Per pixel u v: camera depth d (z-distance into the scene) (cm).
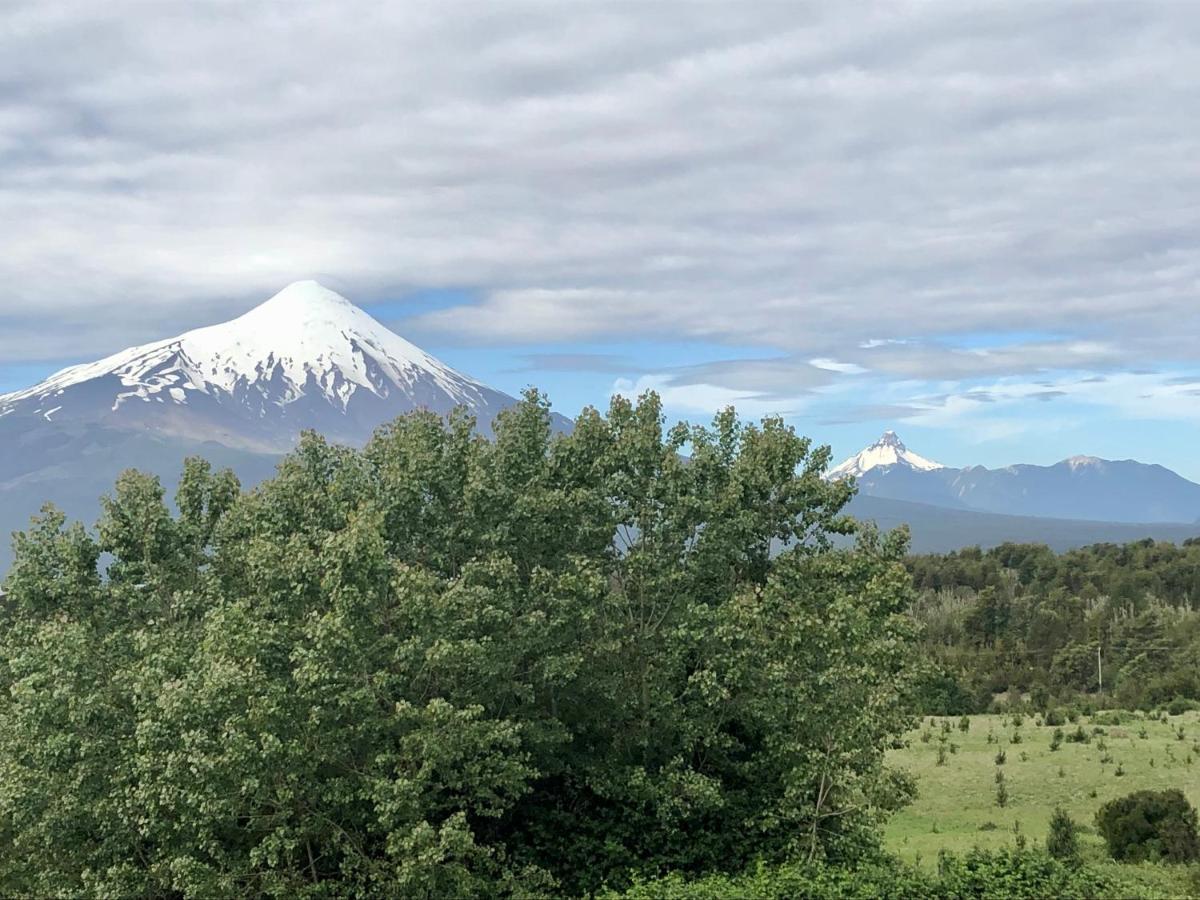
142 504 3212
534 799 3209
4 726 2842
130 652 2967
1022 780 5472
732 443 3434
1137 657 11950
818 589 3256
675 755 3183
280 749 2412
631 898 2684
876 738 2805
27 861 2797
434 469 3086
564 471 3278
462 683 2803
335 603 2561
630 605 3186
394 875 2608
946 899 2714
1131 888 2841
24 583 3075
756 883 2727
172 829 2598
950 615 15162
